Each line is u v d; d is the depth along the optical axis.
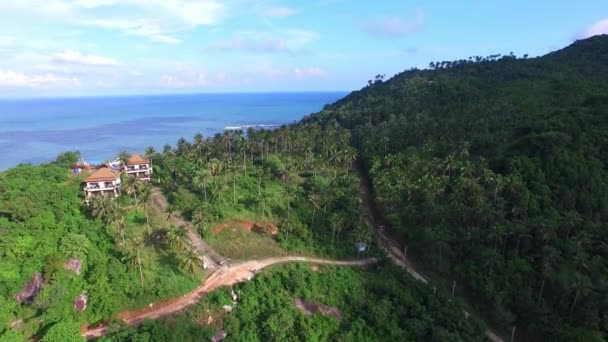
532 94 180.38
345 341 81.31
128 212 103.56
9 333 67.56
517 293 87.06
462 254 100.25
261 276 91.00
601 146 110.75
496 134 141.50
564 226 92.62
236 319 80.31
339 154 157.50
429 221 112.75
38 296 72.06
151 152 141.75
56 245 83.38
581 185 101.81
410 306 89.19
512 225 95.31
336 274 97.38
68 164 123.88
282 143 175.75
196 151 152.38
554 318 81.44
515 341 84.56
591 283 80.19
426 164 135.12
